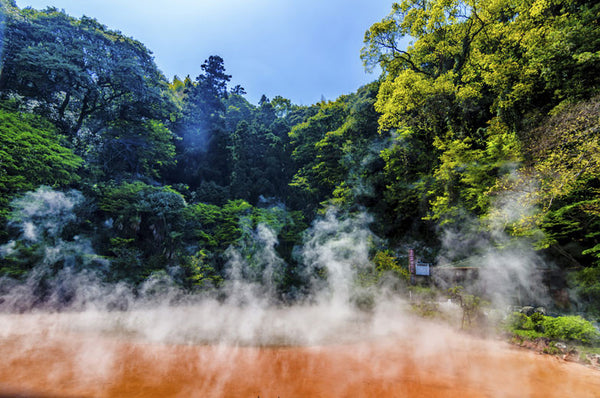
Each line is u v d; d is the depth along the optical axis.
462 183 15.51
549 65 12.68
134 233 20.12
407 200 20.62
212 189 29.36
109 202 20.89
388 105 20.91
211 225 25.61
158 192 21.75
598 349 6.87
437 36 21.55
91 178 22.17
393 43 23.09
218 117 35.62
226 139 33.22
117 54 26.42
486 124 18.59
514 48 16.16
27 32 22.28
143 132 28.03
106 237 19.91
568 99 11.70
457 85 19.41
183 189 28.66
